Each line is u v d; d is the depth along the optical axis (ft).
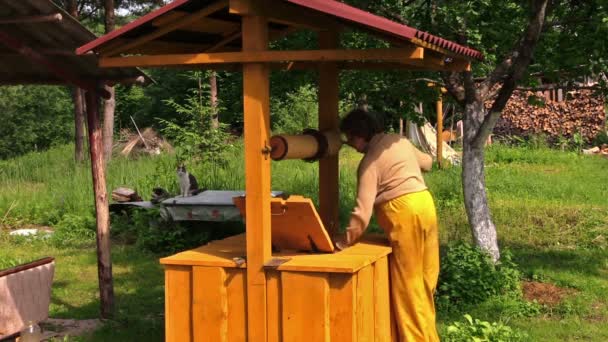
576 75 30.25
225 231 39.96
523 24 29.73
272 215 18.61
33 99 103.09
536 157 69.36
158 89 103.96
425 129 72.64
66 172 60.54
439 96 33.06
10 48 23.84
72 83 25.05
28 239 42.06
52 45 23.38
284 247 19.19
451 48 17.74
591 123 79.92
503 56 31.35
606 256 35.32
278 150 18.11
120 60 18.58
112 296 26.58
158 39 19.76
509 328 22.74
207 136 56.08
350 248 19.29
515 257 34.71
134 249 38.91
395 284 19.33
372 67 22.35
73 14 69.15
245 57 17.57
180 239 38.68
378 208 19.30
